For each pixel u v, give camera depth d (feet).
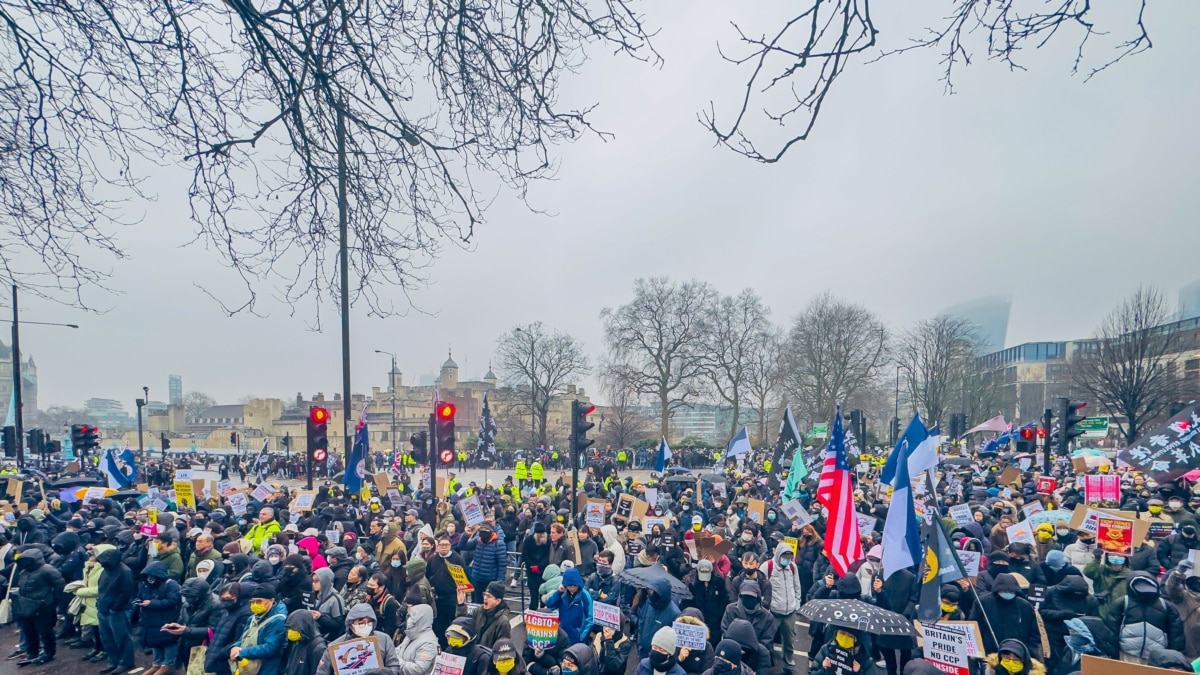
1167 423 43.04
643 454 164.35
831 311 185.57
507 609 22.13
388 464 138.41
